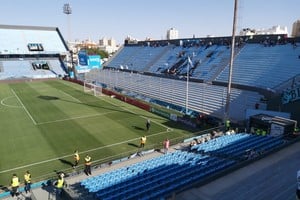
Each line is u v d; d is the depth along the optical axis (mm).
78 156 24156
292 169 17859
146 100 48406
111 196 16250
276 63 42938
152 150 26656
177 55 63906
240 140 25875
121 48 87250
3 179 21391
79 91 57219
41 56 83188
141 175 19688
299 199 12367
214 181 16609
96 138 30125
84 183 19047
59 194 18953
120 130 32812
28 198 18828
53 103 45969
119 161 24391
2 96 51375
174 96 47000
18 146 27750
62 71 80188
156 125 34844
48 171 22672
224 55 53094
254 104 35719
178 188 16766
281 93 31391
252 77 42656
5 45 80438
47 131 32188
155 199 15523
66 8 82062
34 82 69562
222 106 38656
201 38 62750
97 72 78062
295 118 29625
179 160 22453
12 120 36344
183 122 35562
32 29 89000
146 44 78938
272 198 14570
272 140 24938
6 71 73938
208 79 48781
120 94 50594
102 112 40719
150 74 62562
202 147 24641
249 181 16469
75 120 36562
